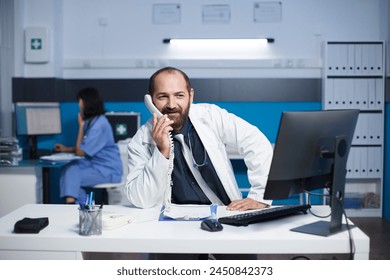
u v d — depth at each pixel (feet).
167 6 17.30
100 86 17.52
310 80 17.31
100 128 14.87
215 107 7.64
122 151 16.38
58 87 17.13
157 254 6.57
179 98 6.73
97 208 5.48
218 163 7.30
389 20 16.22
